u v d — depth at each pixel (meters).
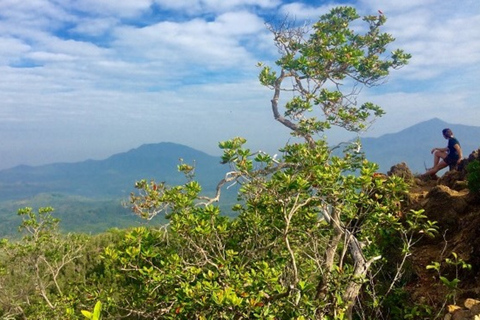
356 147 8.39
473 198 9.34
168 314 6.19
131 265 6.23
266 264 5.88
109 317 7.31
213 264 6.14
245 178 7.09
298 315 5.71
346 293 7.16
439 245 9.08
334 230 7.57
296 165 6.70
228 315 5.38
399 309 7.75
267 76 11.53
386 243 9.45
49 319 11.96
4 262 14.80
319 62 12.13
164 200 6.98
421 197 11.27
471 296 6.97
